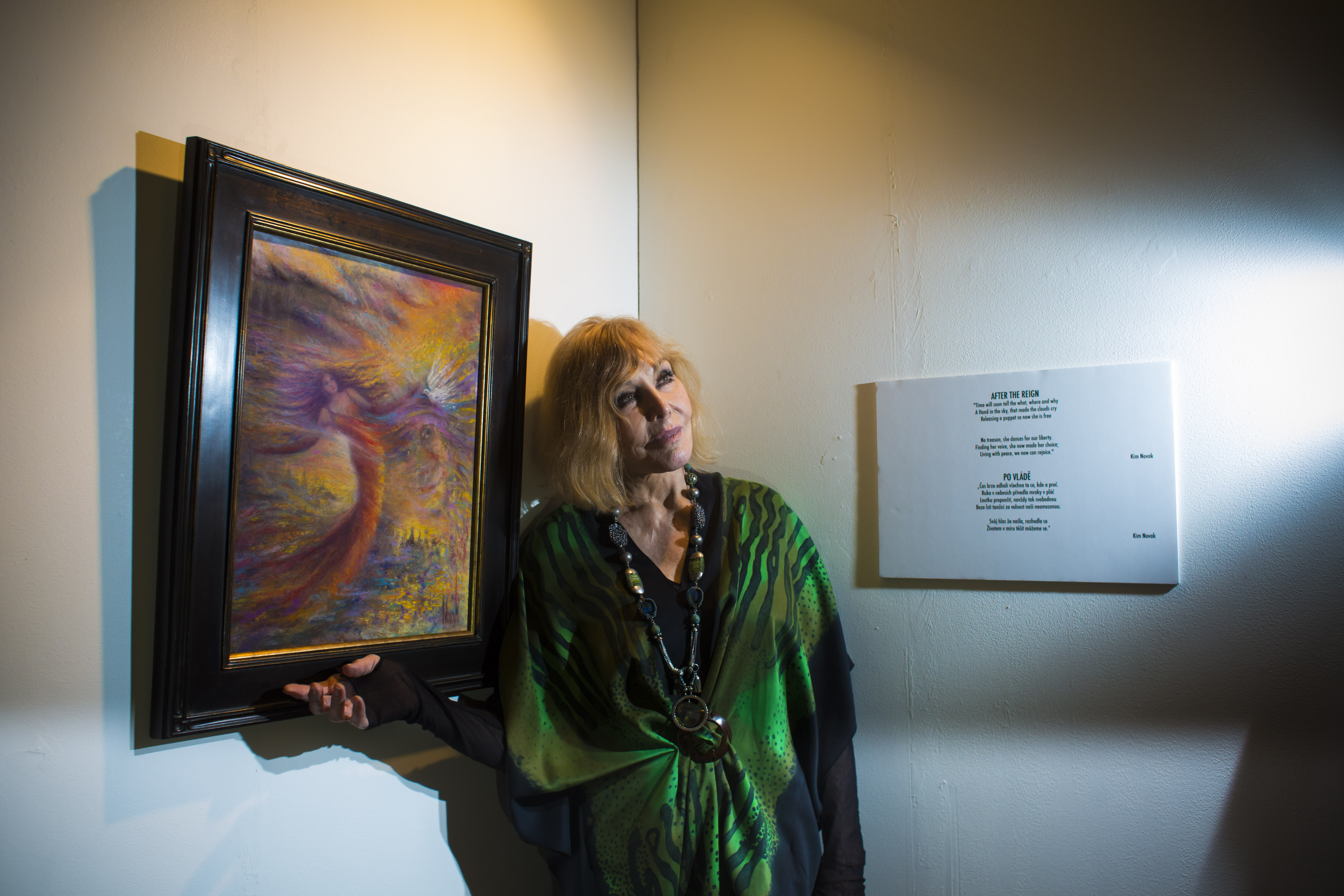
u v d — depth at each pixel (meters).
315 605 0.97
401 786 1.12
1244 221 1.14
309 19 1.06
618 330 1.25
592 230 1.54
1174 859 1.14
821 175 1.47
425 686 1.04
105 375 0.85
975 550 1.28
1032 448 1.25
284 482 0.94
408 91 1.19
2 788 0.77
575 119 1.51
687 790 1.10
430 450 1.12
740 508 1.29
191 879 0.89
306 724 1.01
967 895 1.26
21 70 0.80
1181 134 1.18
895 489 1.35
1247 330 1.13
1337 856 1.05
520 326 1.27
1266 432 1.11
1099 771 1.19
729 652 1.15
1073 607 1.22
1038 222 1.27
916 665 1.32
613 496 1.21
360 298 1.04
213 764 0.92
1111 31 1.23
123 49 0.88
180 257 0.87
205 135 0.94
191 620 0.85
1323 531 1.08
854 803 1.21
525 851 1.32
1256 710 1.10
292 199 0.96
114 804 0.84
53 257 0.82
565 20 1.50
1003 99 1.31
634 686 1.14
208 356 0.87
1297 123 1.11
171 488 0.85
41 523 0.80
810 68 1.49
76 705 0.82
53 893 0.79
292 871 0.99
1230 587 1.12
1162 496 1.16
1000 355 1.29
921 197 1.37
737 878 1.07
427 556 1.11
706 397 1.56
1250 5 1.14
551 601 1.20
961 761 1.28
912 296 1.37
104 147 0.86
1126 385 1.20
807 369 1.46
